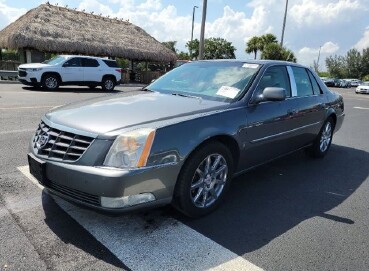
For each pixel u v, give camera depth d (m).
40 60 23.11
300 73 5.30
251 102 4.04
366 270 2.82
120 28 28.56
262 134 4.16
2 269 2.59
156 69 32.50
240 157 3.92
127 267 2.69
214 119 3.53
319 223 3.59
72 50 22.89
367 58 74.56
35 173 3.24
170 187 3.13
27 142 6.05
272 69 4.61
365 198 4.34
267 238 3.24
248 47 46.28
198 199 3.51
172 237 3.15
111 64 18.67
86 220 3.36
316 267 2.82
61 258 2.76
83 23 25.77
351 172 5.39
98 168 2.85
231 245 3.08
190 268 2.72
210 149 3.44
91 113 3.34
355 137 8.44
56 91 16.36
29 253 2.80
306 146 5.57
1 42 23.25
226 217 3.62
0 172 4.50
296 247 3.11
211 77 4.49
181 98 4.02
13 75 20.69
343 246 3.16
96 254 2.83
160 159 3.01
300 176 5.07
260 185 4.62
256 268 2.77
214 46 45.12
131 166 2.88
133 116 3.25
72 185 2.94
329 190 4.56
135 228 3.27
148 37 30.11
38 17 23.05
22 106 10.28
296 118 4.83
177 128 3.16
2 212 3.44
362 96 28.81
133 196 2.90
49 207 3.58
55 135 3.14
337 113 6.27
